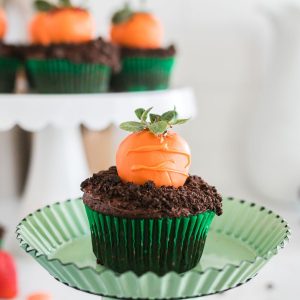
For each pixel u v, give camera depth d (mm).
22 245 287
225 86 628
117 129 602
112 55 473
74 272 267
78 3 617
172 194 301
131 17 510
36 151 496
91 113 423
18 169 625
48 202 481
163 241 305
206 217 310
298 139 572
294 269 475
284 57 562
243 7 610
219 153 644
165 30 623
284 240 289
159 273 312
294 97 565
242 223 345
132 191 301
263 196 622
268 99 582
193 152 645
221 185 649
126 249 309
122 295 271
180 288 266
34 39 518
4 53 493
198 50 623
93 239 320
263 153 592
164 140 307
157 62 506
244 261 264
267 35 613
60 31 462
